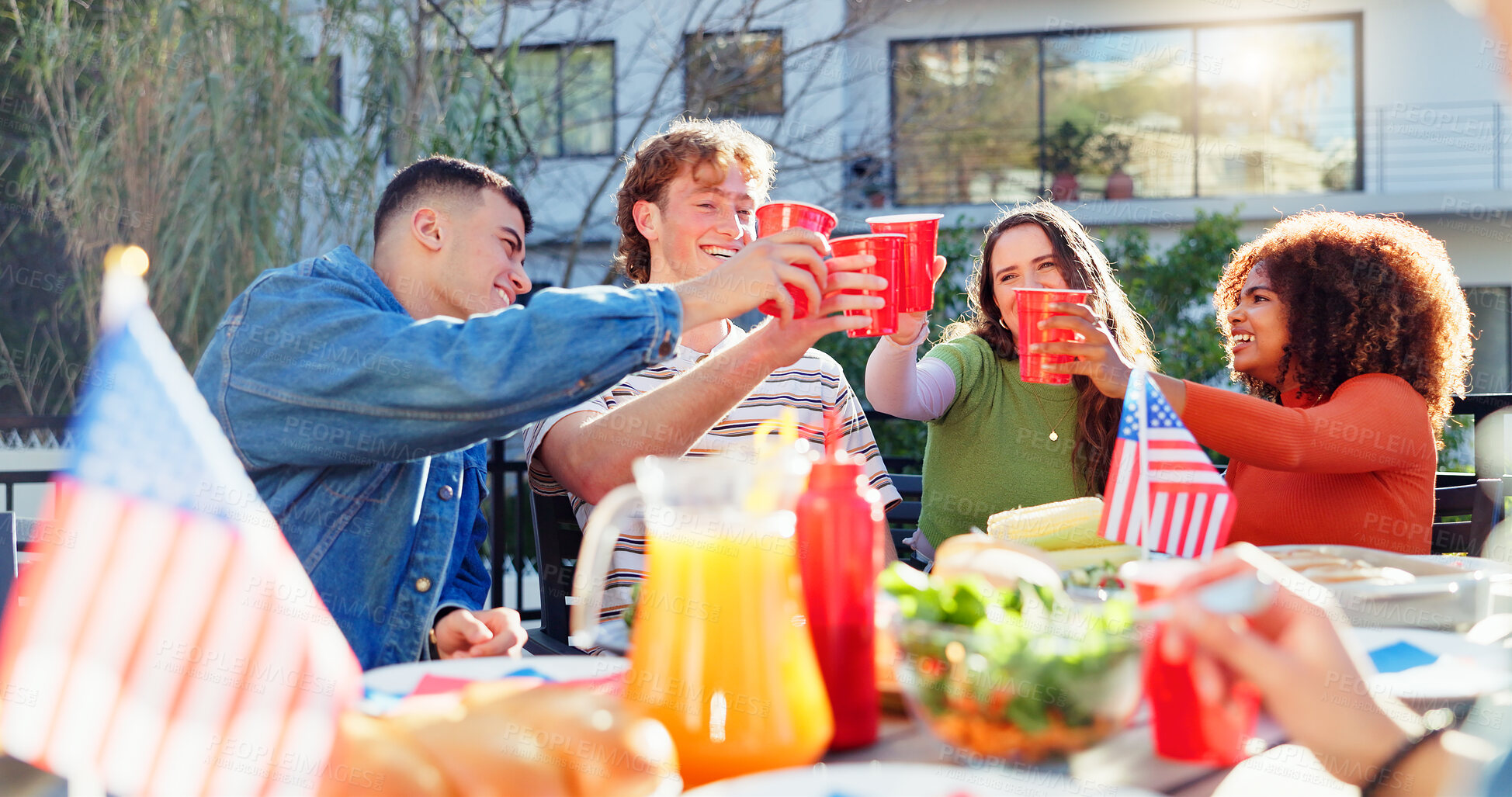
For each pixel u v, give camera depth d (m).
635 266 2.44
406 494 1.57
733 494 0.85
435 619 1.62
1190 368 5.71
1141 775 0.83
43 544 0.62
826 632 0.92
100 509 0.62
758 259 1.42
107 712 0.61
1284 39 8.46
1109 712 0.79
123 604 0.62
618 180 7.42
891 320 1.59
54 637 0.61
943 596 0.89
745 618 0.84
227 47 4.88
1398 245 2.09
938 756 0.91
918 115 8.12
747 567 0.85
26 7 5.16
